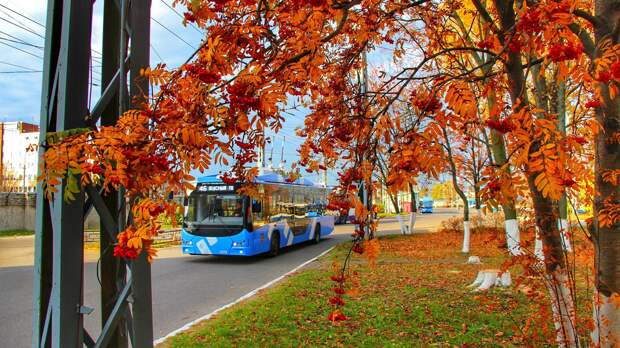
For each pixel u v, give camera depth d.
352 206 2.88
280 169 16.45
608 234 3.11
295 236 17.72
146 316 2.60
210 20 2.88
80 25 2.34
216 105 2.19
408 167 2.23
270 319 6.39
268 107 2.19
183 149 2.11
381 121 2.76
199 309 7.68
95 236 19.53
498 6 3.05
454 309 6.75
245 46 2.74
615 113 2.97
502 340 5.21
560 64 2.15
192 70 2.27
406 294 7.98
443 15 4.92
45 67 2.46
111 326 2.45
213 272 11.89
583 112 3.19
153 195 2.16
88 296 8.58
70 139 2.02
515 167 2.27
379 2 4.04
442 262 12.30
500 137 2.58
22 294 8.91
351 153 3.57
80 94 2.33
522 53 2.66
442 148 2.21
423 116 2.31
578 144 1.98
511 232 8.59
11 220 25.61
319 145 3.93
